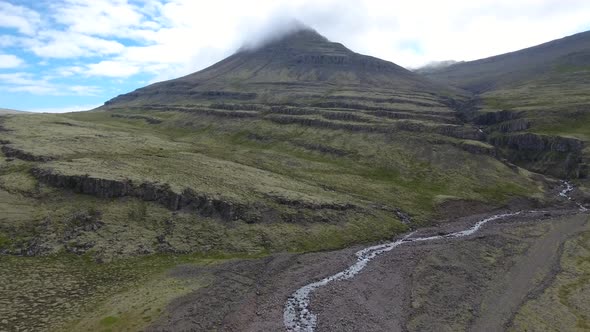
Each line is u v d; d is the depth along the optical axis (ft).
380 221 369.30
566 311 207.21
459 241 323.37
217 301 213.66
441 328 195.83
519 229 354.74
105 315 190.90
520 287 238.48
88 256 266.16
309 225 338.75
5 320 186.60
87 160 404.98
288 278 252.62
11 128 555.28
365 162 580.30
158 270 253.24
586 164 516.32
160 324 185.06
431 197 453.17
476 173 527.81
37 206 318.24
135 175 361.51
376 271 265.54
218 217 326.44
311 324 199.52
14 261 254.27
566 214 412.57
